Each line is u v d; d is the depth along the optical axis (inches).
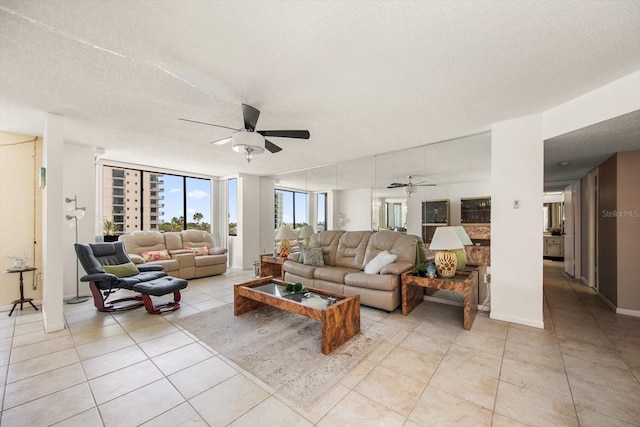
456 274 124.6
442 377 75.2
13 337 101.3
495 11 53.1
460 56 68.6
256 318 122.0
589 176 172.9
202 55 68.2
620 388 69.8
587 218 180.1
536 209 108.0
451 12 53.3
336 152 166.7
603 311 128.2
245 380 74.5
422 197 174.9
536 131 107.7
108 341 98.3
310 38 61.3
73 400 66.2
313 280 155.5
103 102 96.1
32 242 140.6
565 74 77.6
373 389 70.2
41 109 103.0
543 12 53.3
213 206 263.6
